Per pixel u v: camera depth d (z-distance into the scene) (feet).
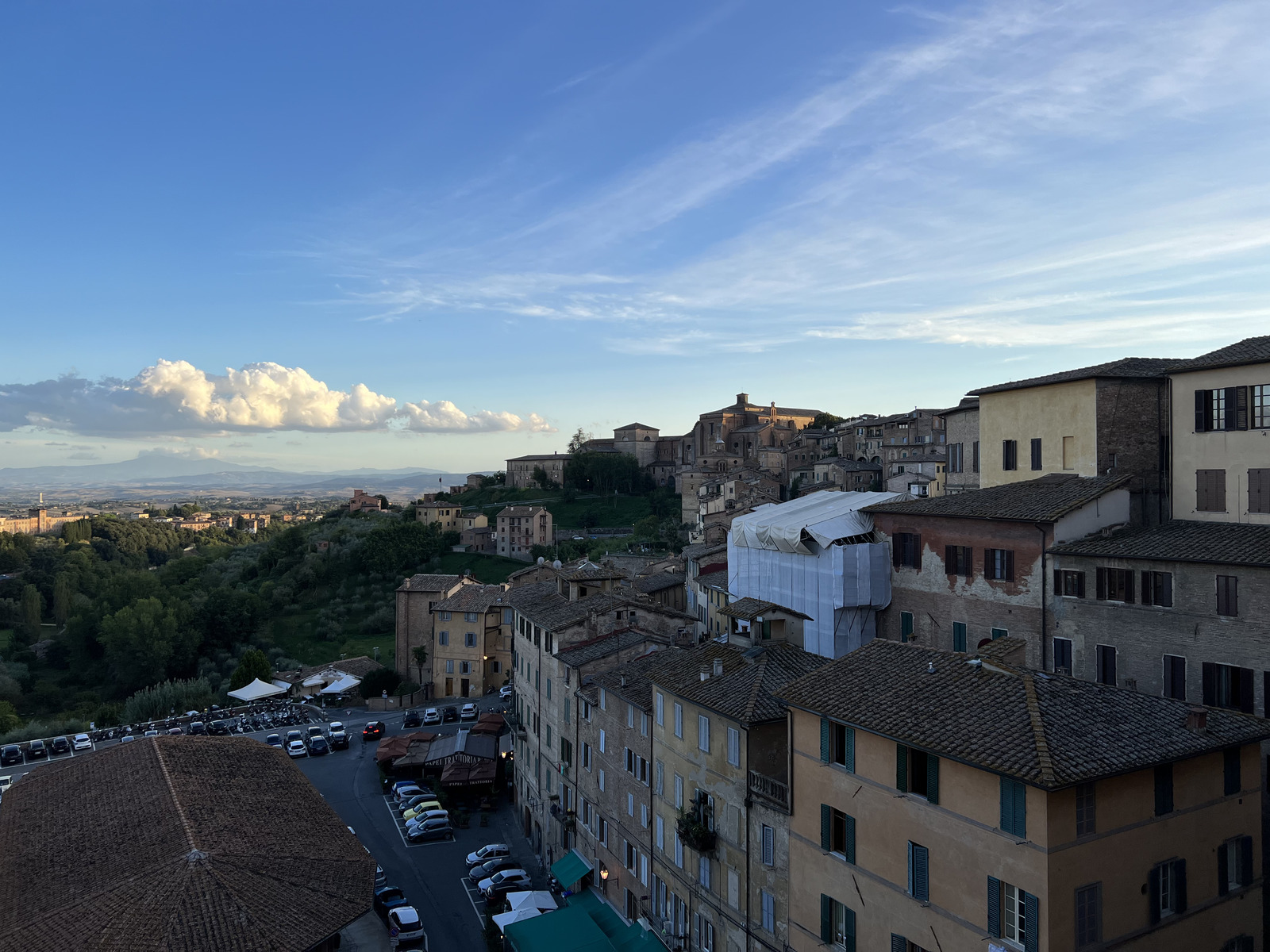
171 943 111.34
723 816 128.67
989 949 85.46
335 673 403.34
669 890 145.89
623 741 164.55
